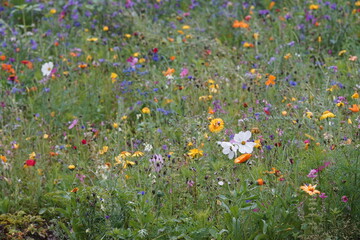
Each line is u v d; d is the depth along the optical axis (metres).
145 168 8.30
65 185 8.89
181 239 7.45
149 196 7.86
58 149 9.94
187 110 10.70
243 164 8.34
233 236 7.17
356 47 12.84
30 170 9.23
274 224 7.21
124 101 11.96
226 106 10.83
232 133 9.41
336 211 7.13
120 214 7.76
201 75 11.80
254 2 15.87
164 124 10.68
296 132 8.83
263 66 12.12
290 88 10.52
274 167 8.16
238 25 13.55
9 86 12.55
